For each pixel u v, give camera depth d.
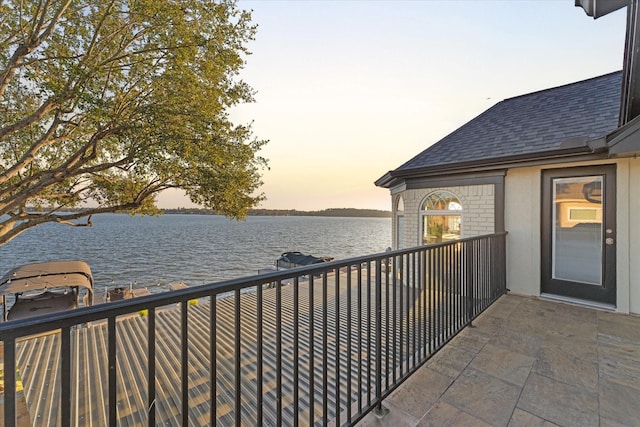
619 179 3.93
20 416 1.37
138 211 9.55
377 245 35.78
